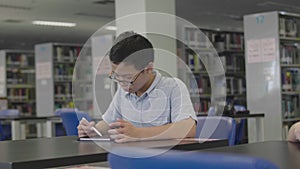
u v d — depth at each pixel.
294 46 7.23
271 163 0.85
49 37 14.07
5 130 7.25
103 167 1.74
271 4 10.05
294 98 7.09
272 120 6.80
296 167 1.31
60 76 10.52
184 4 9.72
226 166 0.85
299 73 7.21
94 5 9.30
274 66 6.78
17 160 1.73
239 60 8.73
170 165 0.92
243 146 1.87
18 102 11.27
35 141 2.52
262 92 6.92
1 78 11.13
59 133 6.85
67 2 8.87
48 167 1.77
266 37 6.86
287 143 1.96
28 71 11.48
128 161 1.01
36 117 6.78
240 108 6.43
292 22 7.07
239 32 8.81
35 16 10.41
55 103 10.40
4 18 10.57
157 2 6.25
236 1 9.55
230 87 8.42
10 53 11.28
